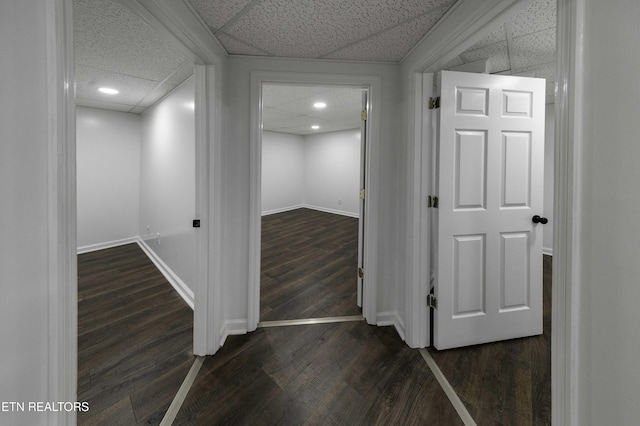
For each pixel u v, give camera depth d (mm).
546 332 1962
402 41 1606
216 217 1693
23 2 544
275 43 1641
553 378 773
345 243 4512
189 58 1524
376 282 2068
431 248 1826
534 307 1882
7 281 534
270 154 7137
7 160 526
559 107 726
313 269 3320
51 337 607
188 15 1248
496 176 1753
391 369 1604
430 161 1763
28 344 569
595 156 636
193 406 1335
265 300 2506
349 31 1500
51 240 602
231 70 1821
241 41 1619
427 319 1816
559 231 736
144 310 2301
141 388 1448
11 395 543
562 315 730
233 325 1958
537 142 1790
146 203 3850
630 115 559
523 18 1418
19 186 546
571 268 692
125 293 2619
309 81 1888
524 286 1855
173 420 1256
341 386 1472
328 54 1787
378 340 1894
